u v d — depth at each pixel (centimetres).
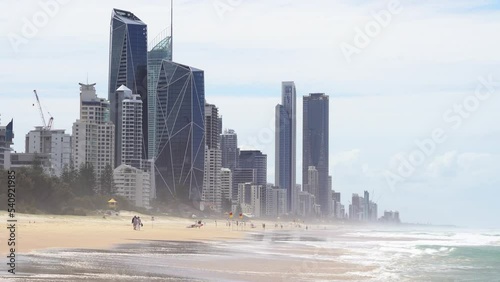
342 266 5653
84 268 4241
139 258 5453
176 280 3866
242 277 4294
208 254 6519
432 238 16988
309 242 11506
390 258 7125
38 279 3594
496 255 8138
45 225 11981
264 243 10219
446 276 5097
